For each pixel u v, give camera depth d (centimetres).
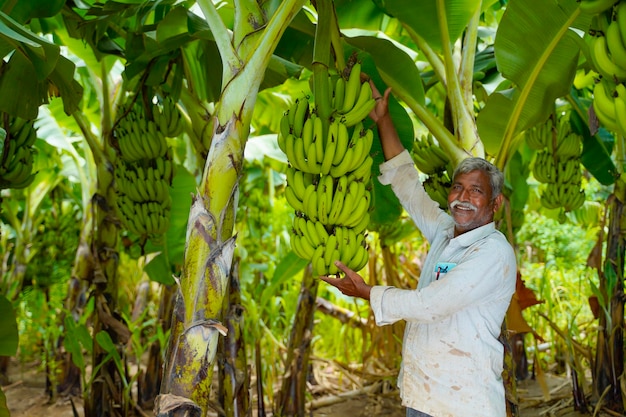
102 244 450
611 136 547
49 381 628
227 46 232
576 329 614
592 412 509
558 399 551
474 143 336
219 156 225
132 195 386
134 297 885
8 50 277
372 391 584
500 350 242
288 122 247
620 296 500
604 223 511
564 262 832
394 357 610
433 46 348
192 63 436
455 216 255
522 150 603
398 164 299
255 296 636
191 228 224
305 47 370
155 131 388
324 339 720
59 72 297
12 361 802
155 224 390
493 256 236
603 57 213
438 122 338
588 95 594
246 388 392
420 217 295
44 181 794
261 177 812
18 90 312
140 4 368
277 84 364
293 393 484
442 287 229
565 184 460
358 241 244
